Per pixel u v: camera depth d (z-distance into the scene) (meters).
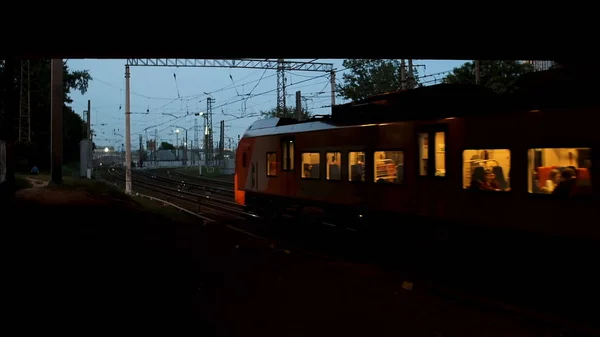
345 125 14.37
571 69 8.82
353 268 10.65
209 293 8.30
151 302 7.57
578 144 8.27
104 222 16.27
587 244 8.15
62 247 11.43
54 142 28.81
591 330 6.82
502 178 9.62
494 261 10.30
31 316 6.62
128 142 30.89
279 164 17.95
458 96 11.09
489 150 9.90
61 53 19.97
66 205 20.42
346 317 7.30
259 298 8.12
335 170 14.81
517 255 9.59
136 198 27.84
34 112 51.28
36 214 17.12
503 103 9.73
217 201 26.86
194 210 24.00
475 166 10.22
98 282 8.53
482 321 7.24
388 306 7.88
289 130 17.39
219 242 13.59
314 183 15.87
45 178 38.00
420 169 11.63
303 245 14.26
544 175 8.83
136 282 8.70
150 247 12.17
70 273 9.03
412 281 9.57
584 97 8.24
